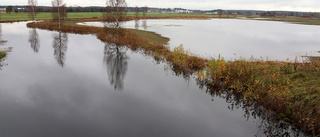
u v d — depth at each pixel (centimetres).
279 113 1107
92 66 2227
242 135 1018
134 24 7900
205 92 1539
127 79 1828
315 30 6962
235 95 1402
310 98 1109
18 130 1028
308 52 3030
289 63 1764
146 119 1159
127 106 1313
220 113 1228
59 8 5931
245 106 1290
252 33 5506
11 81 1691
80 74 1947
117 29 3972
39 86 1614
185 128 1073
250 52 2927
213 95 1484
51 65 2208
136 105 1328
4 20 8162
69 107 1285
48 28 5825
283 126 1045
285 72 1551
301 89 1227
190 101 1389
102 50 3041
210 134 1025
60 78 1817
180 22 10188
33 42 3575
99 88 1612
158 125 1100
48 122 1109
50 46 3262
